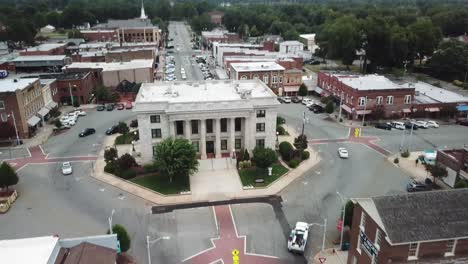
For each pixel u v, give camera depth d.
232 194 63.22
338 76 115.19
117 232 46.25
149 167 70.31
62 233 52.81
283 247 50.25
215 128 72.88
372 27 155.62
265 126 74.94
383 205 37.78
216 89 82.44
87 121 101.81
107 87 124.69
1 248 38.91
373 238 39.00
